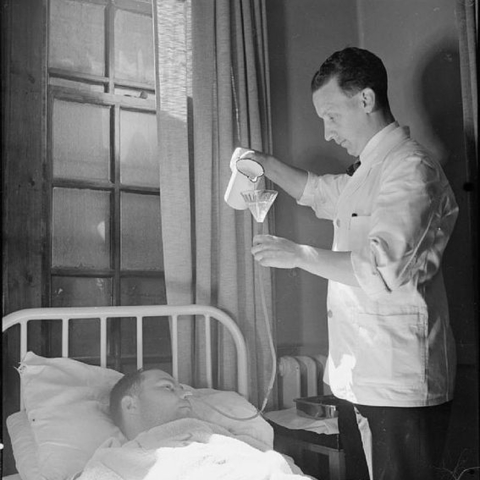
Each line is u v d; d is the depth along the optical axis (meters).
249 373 1.81
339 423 1.61
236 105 1.89
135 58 1.85
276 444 1.75
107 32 1.80
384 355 1.38
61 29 1.74
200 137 1.82
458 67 1.81
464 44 1.65
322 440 1.66
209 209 1.81
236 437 1.51
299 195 1.73
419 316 1.37
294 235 2.02
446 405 1.40
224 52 1.86
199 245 1.80
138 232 1.83
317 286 2.05
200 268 1.79
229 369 1.78
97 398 1.52
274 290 1.95
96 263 1.75
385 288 1.28
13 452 1.43
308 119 2.10
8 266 1.59
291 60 2.09
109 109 1.79
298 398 1.81
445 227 1.38
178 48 1.81
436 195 1.32
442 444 1.41
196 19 1.83
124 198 1.81
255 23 1.96
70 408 1.44
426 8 1.92
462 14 1.65
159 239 1.86
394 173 1.35
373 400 1.38
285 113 2.06
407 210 1.29
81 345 1.71
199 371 1.76
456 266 1.78
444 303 1.43
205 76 1.84
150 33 1.88
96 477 1.24
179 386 1.57
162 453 1.30
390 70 2.03
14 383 1.58
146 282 1.82
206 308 1.73
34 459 1.35
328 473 1.75
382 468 1.41
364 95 1.45
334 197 1.67
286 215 2.01
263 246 1.35
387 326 1.38
